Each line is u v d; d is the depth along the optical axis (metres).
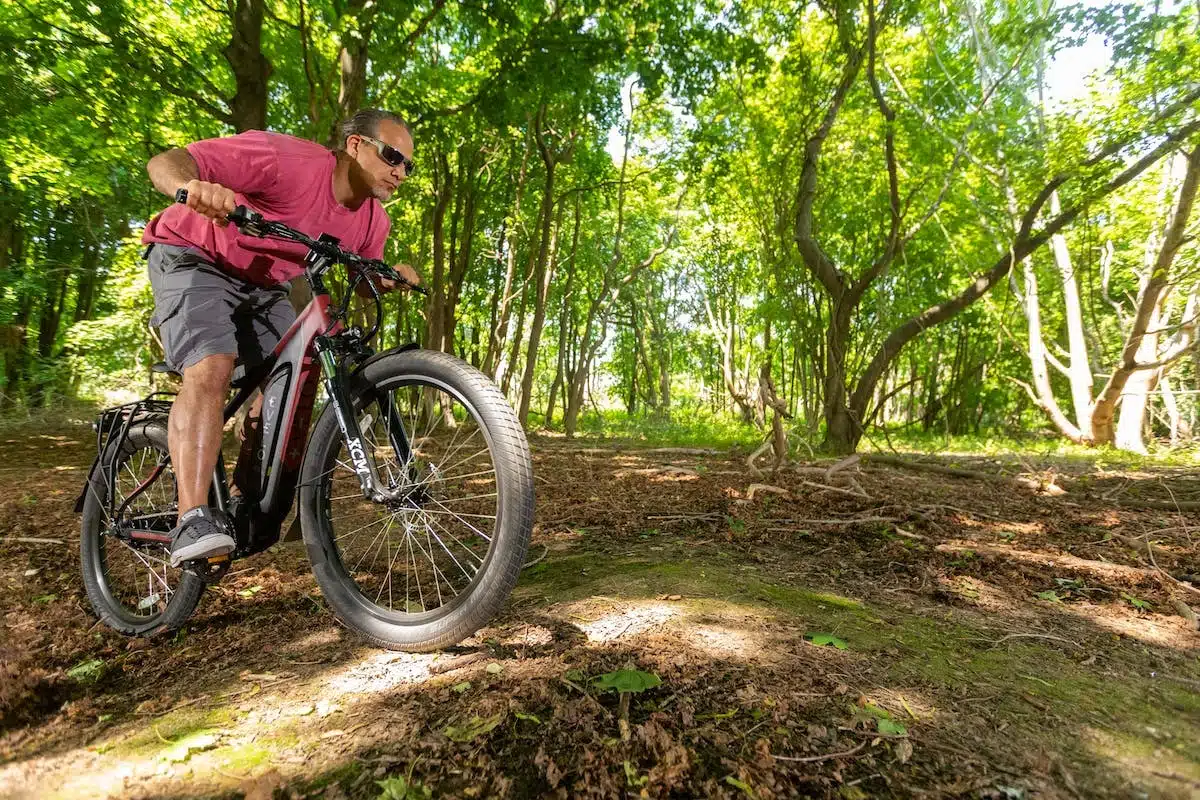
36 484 5.38
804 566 2.79
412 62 9.94
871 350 13.20
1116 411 16.17
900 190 12.05
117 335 12.34
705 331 31.64
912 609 2.28
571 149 14.90
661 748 1.37
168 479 2.30
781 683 1.65
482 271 19.16
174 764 1.39
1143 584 2.70
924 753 1.38
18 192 12.89
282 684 1.75
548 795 1.26
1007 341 19.69
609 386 39.56
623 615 2.12
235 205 1.69
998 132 9.43
